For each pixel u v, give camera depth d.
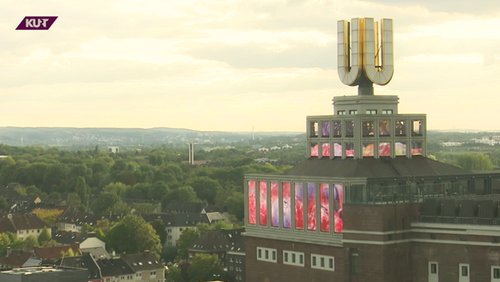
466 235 127.06
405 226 131.50
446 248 128.88
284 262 144.50
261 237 148.38
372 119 145.75
